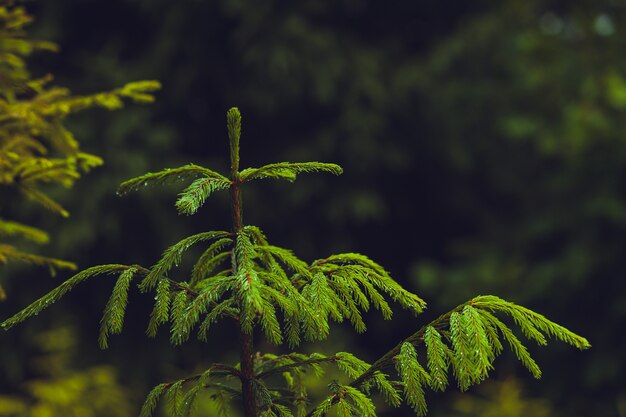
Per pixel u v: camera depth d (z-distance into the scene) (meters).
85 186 10.84
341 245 12.20
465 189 12.70
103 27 12.22
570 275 10.30
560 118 11.34
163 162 11.29
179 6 11.60
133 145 11.16
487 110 11.97
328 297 2.22
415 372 2.23
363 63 11.97
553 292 10.55
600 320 10.48
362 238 12.75
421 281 11.23
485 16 12.39
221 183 2.26
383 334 12.20
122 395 9.85
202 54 11.82
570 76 11.34
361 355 11.49
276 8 11.88
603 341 10.41
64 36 11.86
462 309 2.28
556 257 10.88
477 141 12.17
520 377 10.78
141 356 11.00
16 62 3.61
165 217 11.12
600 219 10.43
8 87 3.58
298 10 12.02
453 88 11.98
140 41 12.40
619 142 10.32
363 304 2.30
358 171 11.98
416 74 12.08
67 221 10.68
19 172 3.39
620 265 10.35
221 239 2.34
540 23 12.56
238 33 11.53
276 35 11.66
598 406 10.43
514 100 11.80
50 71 11.68
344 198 11.88
